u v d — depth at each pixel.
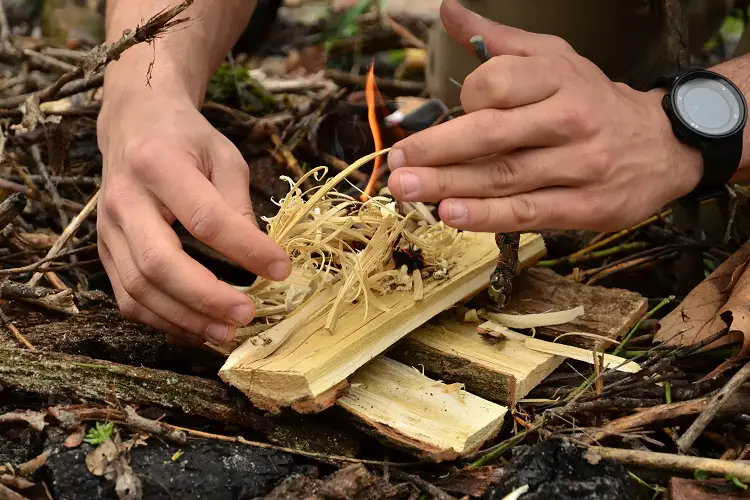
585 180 0.94
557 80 0.93
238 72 1.37
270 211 1.19
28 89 1.38
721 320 1.01
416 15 2.03
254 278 1.13
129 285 0.97
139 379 0.97
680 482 0.92
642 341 1.07
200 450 0.94
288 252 1.01
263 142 1.28
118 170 1.00
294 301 1.02
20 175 1.23
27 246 1.15
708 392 1.00
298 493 0.92
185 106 1.03
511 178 0.94
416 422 0.95
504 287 1.02
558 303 1.06
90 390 0.97
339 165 1.26
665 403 0.98
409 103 1.44
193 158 0.99
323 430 0.96
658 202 0.98
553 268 1.20
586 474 0.91
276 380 0.94
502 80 0.93
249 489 0.92
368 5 1.95
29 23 1.90
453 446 0.93
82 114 1.25
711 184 1.00
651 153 0.97
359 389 0.98
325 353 0.95
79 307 1.05
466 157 0.93
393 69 1.76
